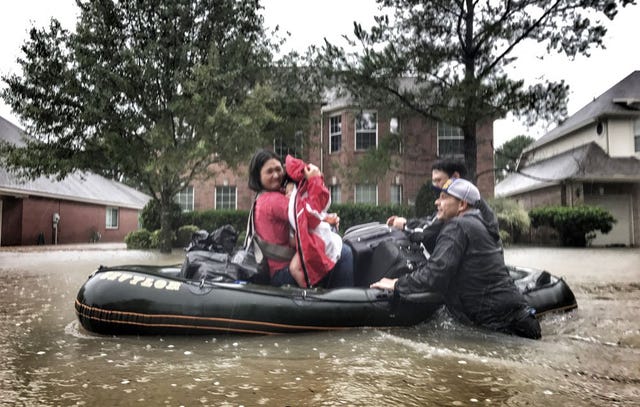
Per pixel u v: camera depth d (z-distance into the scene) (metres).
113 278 3.44
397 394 2.15
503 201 16.73
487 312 3.31
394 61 11.32
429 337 3.24
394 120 18.73
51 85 12.18
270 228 3.65
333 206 17.56
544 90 10.38
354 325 3.40
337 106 19.34
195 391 2.19
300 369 2.54
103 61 12.45
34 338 3.29
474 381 2.34
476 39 12.00
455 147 18.73
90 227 24.08
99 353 2.88
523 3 11.50
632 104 17.72
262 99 12.23
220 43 13.63
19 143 19.81
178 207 17.16
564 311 4.13
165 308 3.22
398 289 3.39
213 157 14.14
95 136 12.51
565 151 21.53
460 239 3.29
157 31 12.95
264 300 3.28
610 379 2.38
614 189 17.88
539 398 2.10
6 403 2.04
